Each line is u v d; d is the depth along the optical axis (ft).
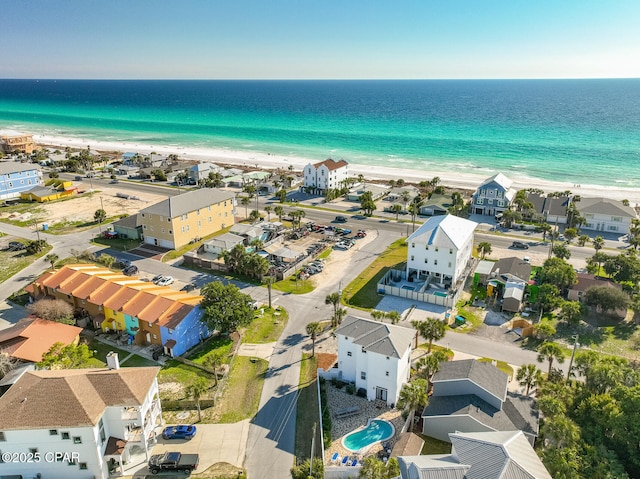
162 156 648.79
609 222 354.54
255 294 258.98
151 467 141.79
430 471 113.70
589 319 230.89
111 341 213.46
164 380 185.68
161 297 215.31
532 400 162.40
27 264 300.61
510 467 109.70
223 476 140.05
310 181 481.87
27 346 194.29
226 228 363.76
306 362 197.67
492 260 301.84
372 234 355.56
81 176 542.98
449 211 386.32
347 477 139.03
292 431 159.33
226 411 168.96
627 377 151.02
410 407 154.92
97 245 330.54
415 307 243.19
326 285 270.26
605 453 132.77
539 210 383.04
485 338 215.72
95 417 133.90
